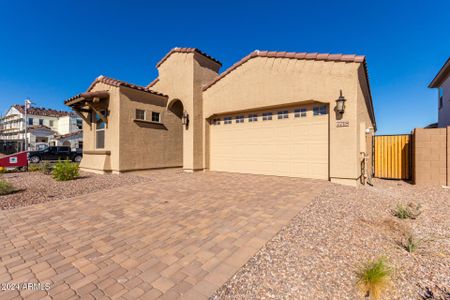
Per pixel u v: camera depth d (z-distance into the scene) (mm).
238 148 10133
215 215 4438
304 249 3068
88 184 7957
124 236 3582
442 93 15875
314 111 8125
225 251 3023
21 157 12109
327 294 2273
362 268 2648
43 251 3135
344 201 5348
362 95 8352
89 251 3115
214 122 11023
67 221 4293
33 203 5590
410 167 9430
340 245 3229
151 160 11625
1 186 6531
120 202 5566
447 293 2451
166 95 12156
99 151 11016
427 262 3027
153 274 2551
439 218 4781
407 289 2508
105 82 10875
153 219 4324
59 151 22062
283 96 8367
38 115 41125
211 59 11625
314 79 7715
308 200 5312
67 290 2303
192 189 6859
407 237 3746
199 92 10914
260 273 2545
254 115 9664
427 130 8430
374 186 7977
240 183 7605
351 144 7090
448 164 8180
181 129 13227
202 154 10906
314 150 8109
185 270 2615
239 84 9586
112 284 2389
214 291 2258
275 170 9023
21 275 2572
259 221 4047
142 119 11242
